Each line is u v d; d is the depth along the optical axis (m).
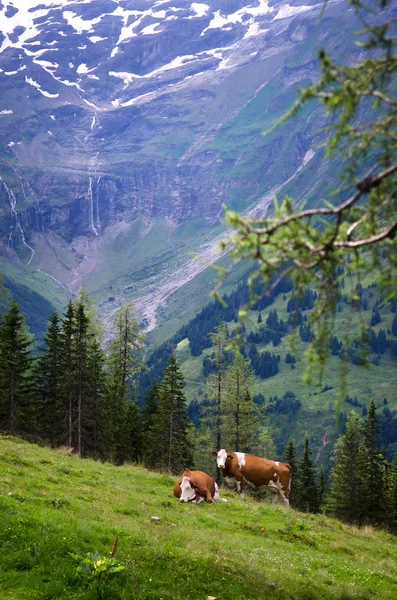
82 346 49.06
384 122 5.49
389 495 54.84
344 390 5.80
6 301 45.56
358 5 5.65
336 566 15.80
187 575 12.10
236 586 12.21
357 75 5.59
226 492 25.33
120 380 59.38
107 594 10.67
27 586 10.58
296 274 6.02
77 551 11.92
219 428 55.81
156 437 53.69
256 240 5.90
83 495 17.19
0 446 23.50
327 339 6.10
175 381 54.34
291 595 12.62
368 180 5.55
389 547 21.33
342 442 66.69
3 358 46.59
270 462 24.89
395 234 5.82
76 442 49.97
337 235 6.07
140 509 17.23
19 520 12.63
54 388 51.38
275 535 18.61
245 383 54.91
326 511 63.75
